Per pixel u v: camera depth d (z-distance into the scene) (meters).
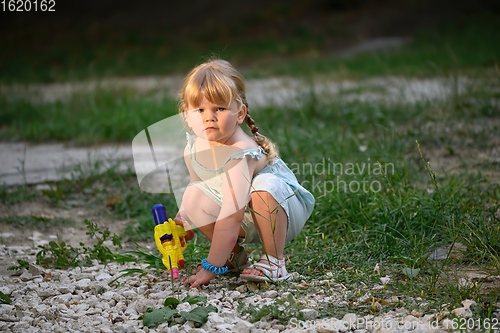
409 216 3.15
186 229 2.65
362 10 24.45
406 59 14.18
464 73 9.05
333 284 2.55
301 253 2.91
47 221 3.87
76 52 19.67
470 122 5.72
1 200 4.36
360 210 3.39
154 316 2.21
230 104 2.39
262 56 19.67
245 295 2.49
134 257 2.94
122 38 22.20
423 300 2.32
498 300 2.29
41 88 13.11
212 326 2.17
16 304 2.42
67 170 5.32
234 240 2.47
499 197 3.54
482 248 2.75
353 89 9.30
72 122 7.93
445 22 22.59
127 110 8.46
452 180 3.67
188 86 2.42
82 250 3.31
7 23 23.39
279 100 8.87
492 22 20.91
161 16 25.12
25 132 7.42
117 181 4.71
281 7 24.73
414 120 6.16
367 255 2.86
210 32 23.02
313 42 21.38
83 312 2.35
